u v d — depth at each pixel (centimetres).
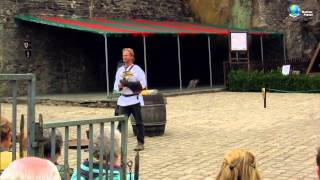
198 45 2884
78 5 2373
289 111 1515
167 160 859
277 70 2428
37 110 1702
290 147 949
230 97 2041
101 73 2492
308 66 2608
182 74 2848
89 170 384
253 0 2794
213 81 2825
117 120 398
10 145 407
